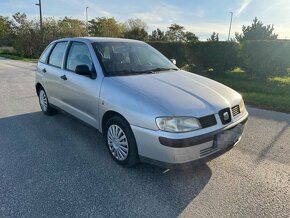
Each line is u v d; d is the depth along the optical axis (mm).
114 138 3492
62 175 3260
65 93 4543
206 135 2895
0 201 2744
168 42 16156
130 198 2822
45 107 5645
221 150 3117
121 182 3121
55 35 32594
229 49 12891
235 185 3068
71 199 2793
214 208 2668
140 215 2564
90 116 3959
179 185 3070
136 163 3324
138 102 3043
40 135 4562
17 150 3959
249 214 2582
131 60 4164
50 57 5277
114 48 4195
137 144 3102
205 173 3330
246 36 20359
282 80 11562
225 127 3072
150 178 3213
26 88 8969
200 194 2900
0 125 5059
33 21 34062
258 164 3568
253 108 6637
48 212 2588
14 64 19734
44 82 5340
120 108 3219
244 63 12164
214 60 13539
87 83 3850
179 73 4121
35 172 3326
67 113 4711
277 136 4594
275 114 6039
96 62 3816
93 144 4199
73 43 4539
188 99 3084
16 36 36375
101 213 2584
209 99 3166
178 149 2801
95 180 3154
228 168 3455
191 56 14758
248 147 4117
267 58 11180
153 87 3309
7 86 9367
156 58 4566
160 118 2842
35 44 32094
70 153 3873
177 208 2670
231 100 3369
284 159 3723
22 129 4844
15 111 6031
